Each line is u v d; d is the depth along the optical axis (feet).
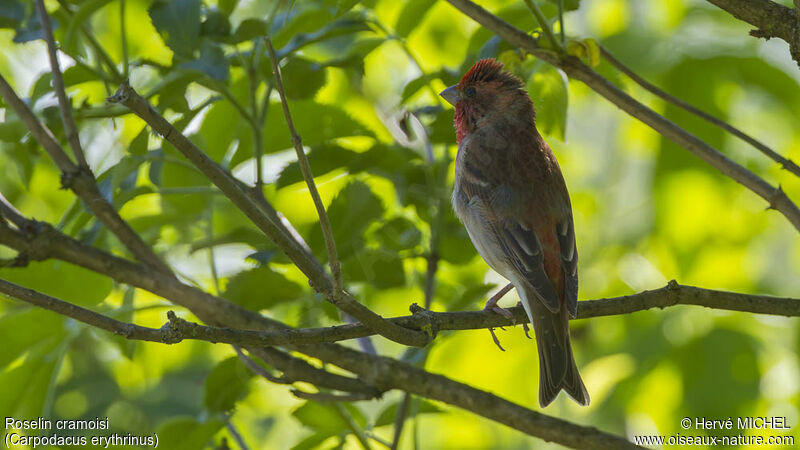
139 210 33.71
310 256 26.63
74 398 39.29
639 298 25.84
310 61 28.45
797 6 22.50
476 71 31.76
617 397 35.24
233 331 20.75
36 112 27.20
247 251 33.53
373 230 30.17
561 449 42.14
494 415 26.21
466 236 30.99
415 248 30.32
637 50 36.47
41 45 35.94
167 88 25.66
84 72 26.50
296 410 27.89
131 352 27.99
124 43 26.21
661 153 36.29
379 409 40.01
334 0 27.73
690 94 35.88
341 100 35.19
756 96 38.50
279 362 26.43
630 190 43.27
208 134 29.30
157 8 26.07
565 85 28.91
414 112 31.07
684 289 25.58
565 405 40.16
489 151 30.27
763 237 40.24
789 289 40.96
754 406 33.24
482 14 26.58
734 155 37.11
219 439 30.81
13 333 26.86
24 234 23.77
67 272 26.96
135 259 25.89
